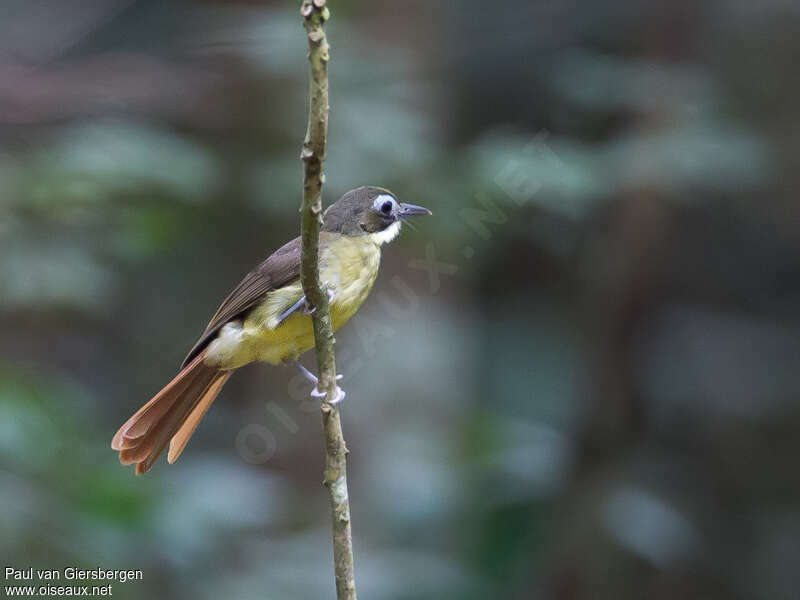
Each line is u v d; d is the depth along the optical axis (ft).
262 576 33.71
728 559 45.16
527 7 45.83
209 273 43.24
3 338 39.37
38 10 44.80
